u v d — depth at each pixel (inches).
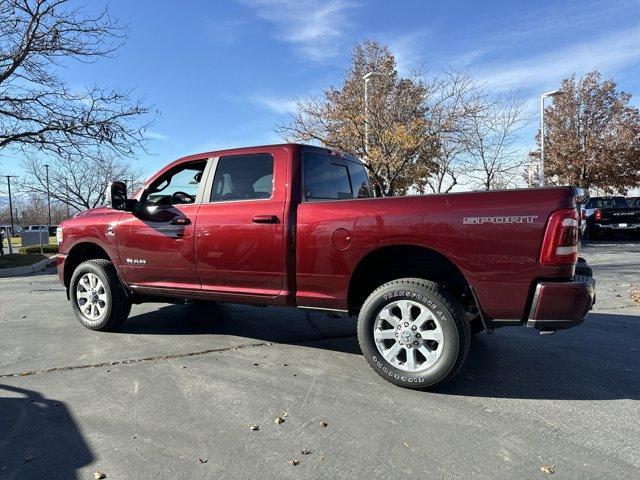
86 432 122.9
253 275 174.6
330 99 657.0
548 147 1178.0
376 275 169.3
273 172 174.2
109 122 557.0
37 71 531.2
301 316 249.1
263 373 163.8
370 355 153.6
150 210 199.8
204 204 187.8
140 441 118.2
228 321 238.5
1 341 205.5
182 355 184.1
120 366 171.8
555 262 130.7
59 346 196.7
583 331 219.9
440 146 651.5
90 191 1235.9
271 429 123.6
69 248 228.8
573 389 149.9
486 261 137.6
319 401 140.6
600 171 1142.3
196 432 122.3
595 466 106.1
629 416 130.9
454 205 141.5
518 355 184.1
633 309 266.4
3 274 499.5
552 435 120.1
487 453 111.7
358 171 222.8
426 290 144.3
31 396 145.2
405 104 619.2
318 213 161.3
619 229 737.6
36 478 103.2
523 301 135.2
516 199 135.2
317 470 105.2
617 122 1135.0
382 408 135.6
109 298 213.0
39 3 509.4
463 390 148.9
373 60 731.4
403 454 111.3
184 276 191.9
